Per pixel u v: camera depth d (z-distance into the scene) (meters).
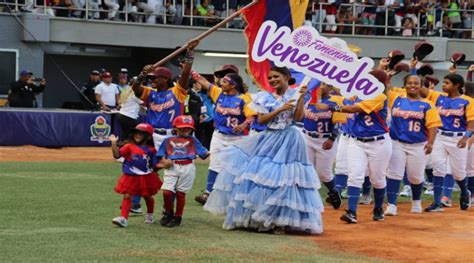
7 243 10.77
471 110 16.12
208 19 38.44
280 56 12.68
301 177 12.30
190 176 12.65
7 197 15.69
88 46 38.81
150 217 12.91
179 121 12.59
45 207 14.41
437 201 16.06
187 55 13.59
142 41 37.31
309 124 15.82
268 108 12.45
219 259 10.01
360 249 11.17
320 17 39.09
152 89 14.17
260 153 12.48
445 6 41.91
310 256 10.45
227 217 12.50
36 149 28.70
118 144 13.11
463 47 41.03
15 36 35.28
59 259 9.77
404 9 40.88
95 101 31.72
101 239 11.23
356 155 13.91
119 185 12.46
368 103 13.64
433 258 10.63
